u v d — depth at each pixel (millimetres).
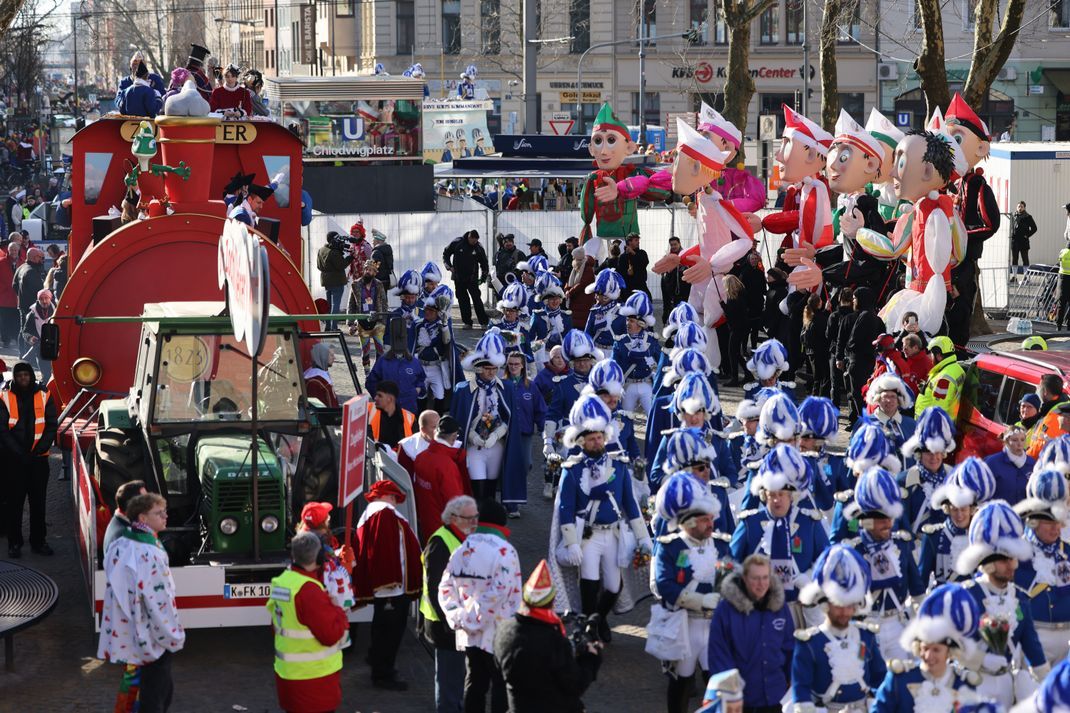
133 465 10680
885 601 8555
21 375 12492
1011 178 28500
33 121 71812
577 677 7141
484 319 27516
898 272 20547
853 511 8656
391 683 9602
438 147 45312
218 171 15492
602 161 23359
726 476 10875
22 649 10336
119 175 14930
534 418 13789
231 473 9867
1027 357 13023
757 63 62312
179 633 8195
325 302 13680
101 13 97188
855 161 19578
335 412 11656
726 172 21484
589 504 9812
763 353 12555
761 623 7625
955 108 19641
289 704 8023
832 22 29656
